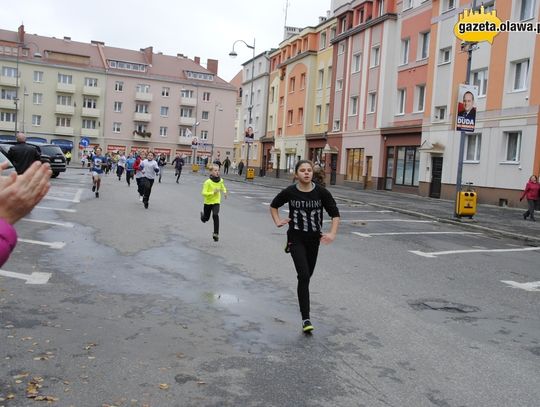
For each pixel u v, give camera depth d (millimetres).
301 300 5641
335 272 8820
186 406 3713
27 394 3738
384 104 36906
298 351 4984
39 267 7777
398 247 11984
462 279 8820
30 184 1594
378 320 6176
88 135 79875
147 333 5215
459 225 17094
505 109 25391
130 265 8406
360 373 4516
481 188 26750
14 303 5898
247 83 70438
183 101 85062
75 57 79250
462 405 3973
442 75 30391
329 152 43469
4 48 76125
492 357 5098
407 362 4844
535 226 17344
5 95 76125
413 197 31000
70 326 5262
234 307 6371
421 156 31875
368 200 25609
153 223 13609
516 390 4305
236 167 73688
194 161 61156
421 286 8109
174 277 7777
